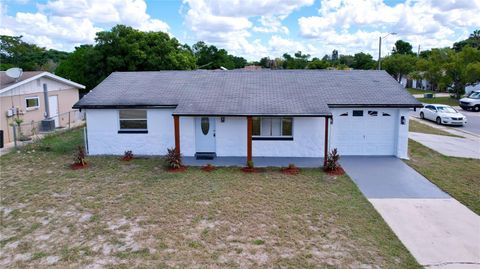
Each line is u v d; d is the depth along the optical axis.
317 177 13.05
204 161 15.08
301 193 11.38
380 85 17.22
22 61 58.56
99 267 7.16
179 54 38.66
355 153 16.30
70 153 16.55
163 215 9.64
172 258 7.49
